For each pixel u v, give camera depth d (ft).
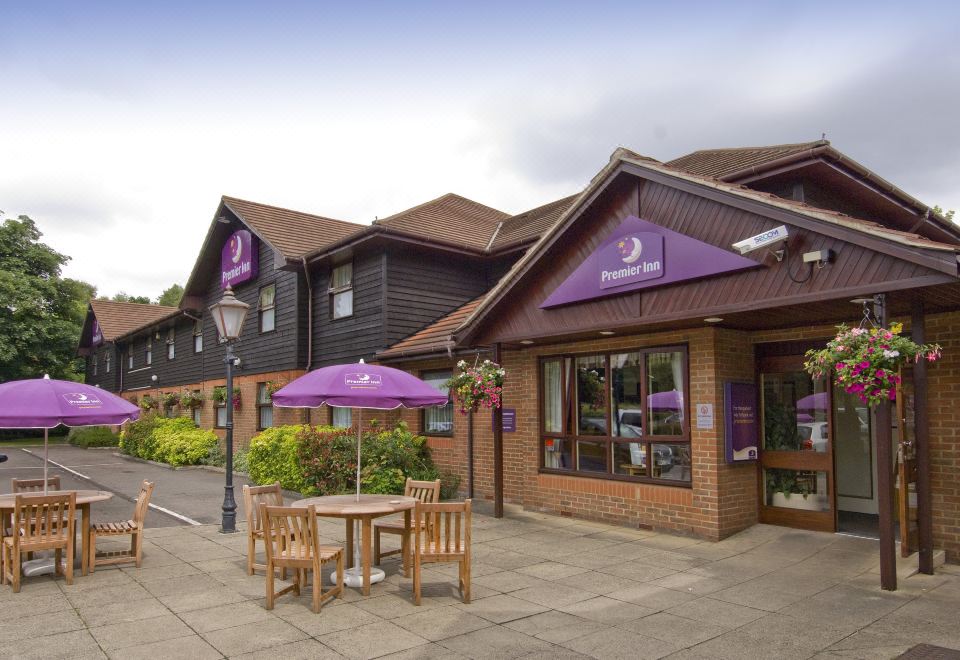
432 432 44.16
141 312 122.01
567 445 34.19
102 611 19.25
